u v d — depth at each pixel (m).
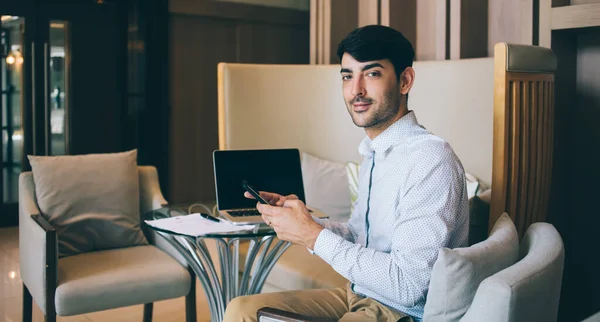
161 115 6.04
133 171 3.06
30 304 2.87
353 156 3.68
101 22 5.90
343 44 1.77
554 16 2.74
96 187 2.91
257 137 3.76
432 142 1.66
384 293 1.58
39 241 2.46
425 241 1.55
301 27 6.89
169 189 6.22
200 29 6.25
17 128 5.61
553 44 2.78
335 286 2.54
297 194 2.58
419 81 3.39
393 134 1.75
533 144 2.57
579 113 2.95
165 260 2.74
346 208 3.44
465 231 1.68
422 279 1.54
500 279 1.30
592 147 2.92
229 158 2.52
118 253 2.84
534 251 1.56
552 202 2.92
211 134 6.45
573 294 3.05
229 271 2.41
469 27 3.46
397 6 3.88
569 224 3.04
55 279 2.42
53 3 5.64
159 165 6.09
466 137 3.17
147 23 5.94
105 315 3.29
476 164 3.12
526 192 2.56
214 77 6.40
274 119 3.79
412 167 1.64
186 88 6.24
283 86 3.82
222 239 2.30
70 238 2.80
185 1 6.04
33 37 5.57
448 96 3.25
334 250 1.64
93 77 5.91
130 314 3.32
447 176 1.60
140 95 6.05
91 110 5.93
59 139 5.80
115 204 2.94
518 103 2.46
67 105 5.81
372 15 4.15
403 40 1.75
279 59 6.81
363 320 1.65
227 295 2.43
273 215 1.77
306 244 1.71
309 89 3.84
